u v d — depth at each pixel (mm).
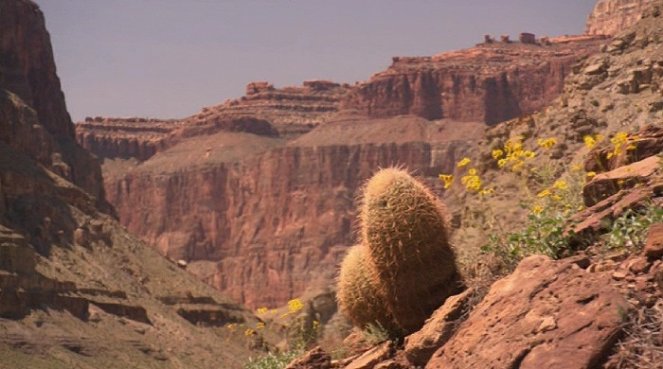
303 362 11789
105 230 146375
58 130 193875
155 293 141000
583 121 40969
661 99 39406
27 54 196250
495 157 15047
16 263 104750
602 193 10977
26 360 95062
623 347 7598
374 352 11305
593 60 45812
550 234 10023
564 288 8242
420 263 10711
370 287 11508
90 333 108375
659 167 10570
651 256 8305
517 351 8039
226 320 145250
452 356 8766
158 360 113875
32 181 134000
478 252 11250
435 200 10961
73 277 123188
